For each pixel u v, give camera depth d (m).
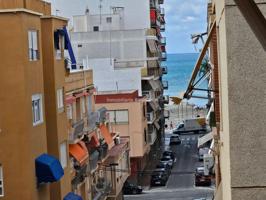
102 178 45.50
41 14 28.31
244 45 6.01
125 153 56.53
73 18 84.38
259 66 6.01
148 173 69.44
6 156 25.70
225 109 6.71
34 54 27.33
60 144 30.66
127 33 80.06
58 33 30.78
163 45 115.25
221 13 6.86
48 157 27.27
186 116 138.12
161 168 72.00
